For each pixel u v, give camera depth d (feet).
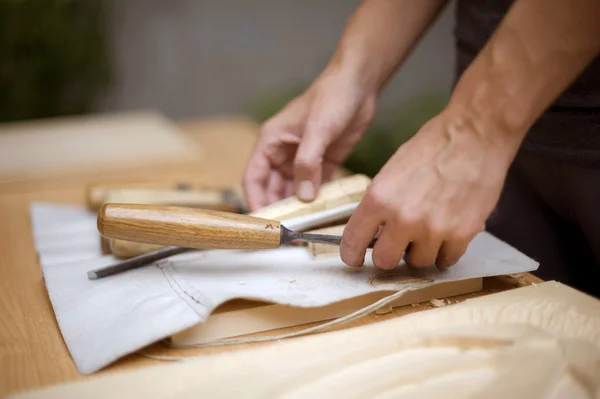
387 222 2.13
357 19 3.09
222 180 4.09
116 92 9.77
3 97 7.77
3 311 2.34
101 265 2.52
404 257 2.33
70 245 2.85
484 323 2.03
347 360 1.88
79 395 1.75
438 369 1.85
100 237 2.80
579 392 1.76
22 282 2.60
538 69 2.02
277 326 2.17
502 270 2.36
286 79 10.53
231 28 10.12
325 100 2.91
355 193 2.65
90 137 4.97
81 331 2.07
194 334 2.09
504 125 2.07
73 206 3.44
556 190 2.81
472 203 2.11
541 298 2.16
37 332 2.17
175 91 10.14
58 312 2.20
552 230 3.09
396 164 2.15
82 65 8.19
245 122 5.65
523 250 3.13
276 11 10.22
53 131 5.15
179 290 2.22
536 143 2.70
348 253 2.23
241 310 2.12
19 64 7.70
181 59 10.03
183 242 2.22
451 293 2.34
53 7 7.72
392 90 10.11
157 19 9.72
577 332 1.99
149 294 2.23
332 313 2.21
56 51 7.82
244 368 1.85
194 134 5.24
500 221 3.15
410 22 3.08
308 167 2.69
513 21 2.05
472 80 2.11
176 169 4.32
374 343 1.94
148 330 2.00
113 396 1.75
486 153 2.10
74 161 4.41
